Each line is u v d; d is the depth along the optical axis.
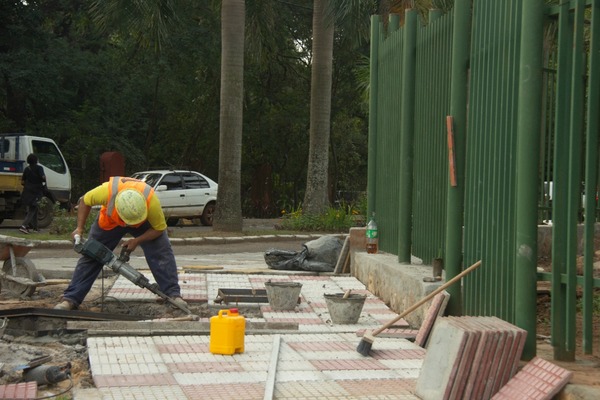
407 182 9.67
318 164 24.11
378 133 11.55
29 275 9.77
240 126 21.62
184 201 24.64
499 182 6.41
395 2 21.22
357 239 12.02
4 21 32.28
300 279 11.40
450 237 7.27
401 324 8.02
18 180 21.39
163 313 8.77
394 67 10.62
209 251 17.78
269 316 8.46
